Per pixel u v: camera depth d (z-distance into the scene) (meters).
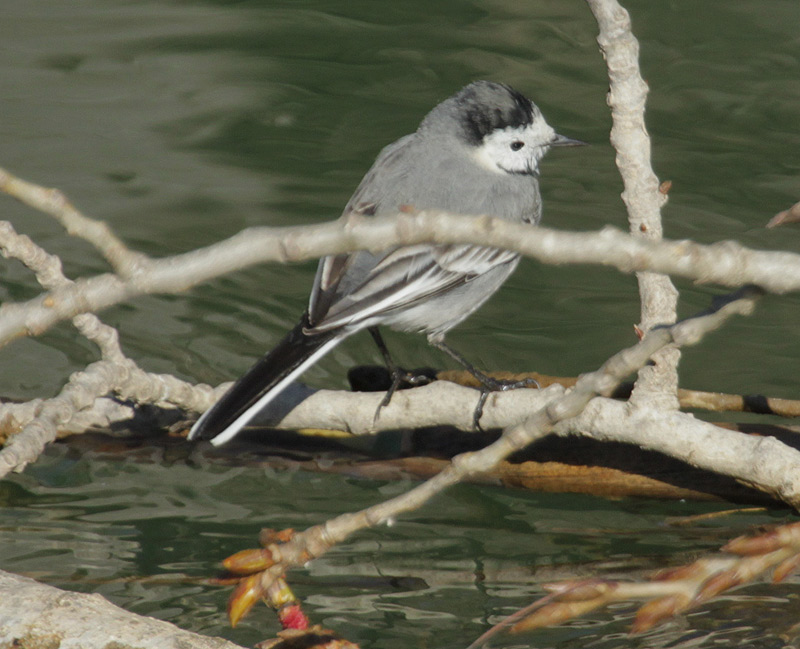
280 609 7.00
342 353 13.47
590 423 9.28
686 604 4.08
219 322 13.87
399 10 22.47
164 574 8.73
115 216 15.73
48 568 8.78
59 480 10.38
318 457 10.77
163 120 18.59
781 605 7.96
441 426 10.73
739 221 15.61
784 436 10.02
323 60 20.48
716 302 4.71
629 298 14.72
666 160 17.36
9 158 17.09
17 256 8.45
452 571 8.84
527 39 21.22
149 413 10.79
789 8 22.16
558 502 10.20
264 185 16.78
